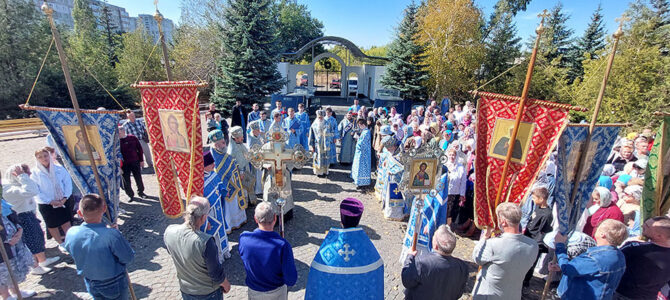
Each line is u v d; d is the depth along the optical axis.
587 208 4.46
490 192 3.64
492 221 3.66
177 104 3.51
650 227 3.09
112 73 25.58
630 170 5.57
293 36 54.88
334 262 2.85
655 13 24.45
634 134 7.77
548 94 24.28
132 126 9.45
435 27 26.33
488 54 28.52
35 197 5.11
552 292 4.69
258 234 3.08
